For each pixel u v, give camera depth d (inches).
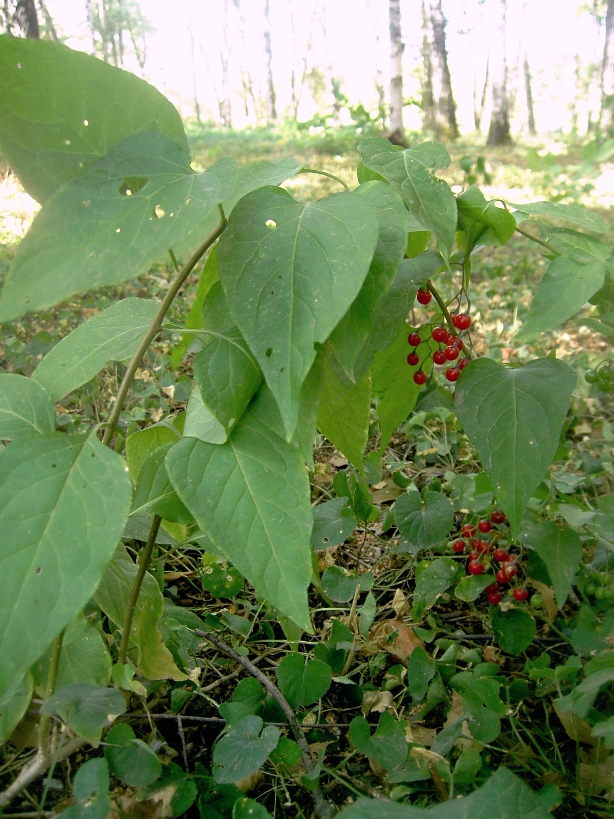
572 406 141.1
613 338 74.9
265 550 49.1
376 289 52.2
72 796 56.2
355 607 84.7
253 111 2426.2
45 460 47.5
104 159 49.1
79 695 50.0
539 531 73.9
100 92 53.6
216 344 53.2
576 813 61.3
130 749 53.5
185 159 51.6
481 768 62.8
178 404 145.9
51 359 65.1
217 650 81.0
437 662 73.5
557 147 719.1
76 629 57.6
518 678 78.2
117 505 45.4
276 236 49.4
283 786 60.7
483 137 1022.4
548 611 85.0
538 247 302.4
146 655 62.3
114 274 43.2
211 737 67.9
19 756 60.0
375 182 57.4
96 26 1606.8
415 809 42.3
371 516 93.8
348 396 68.7
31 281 43.0
